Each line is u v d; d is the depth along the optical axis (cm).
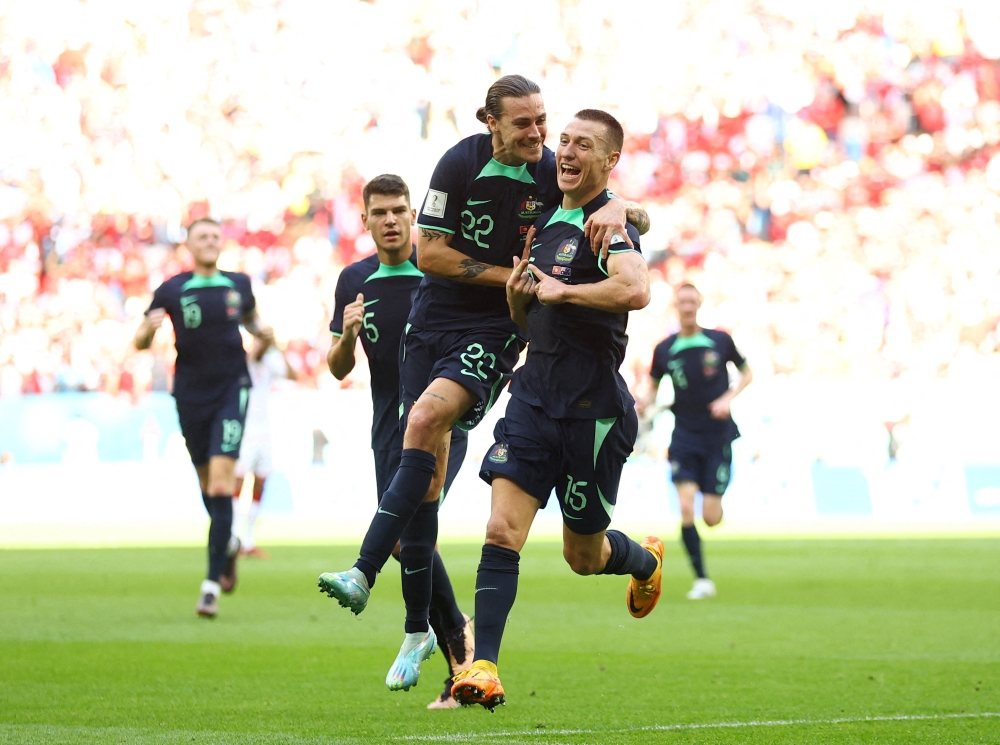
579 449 1562
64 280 8069
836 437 6375
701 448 3662
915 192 7900
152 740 1441
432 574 1738
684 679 1973
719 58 8275
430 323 1758
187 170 8325
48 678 1978
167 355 7694
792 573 3991
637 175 8206
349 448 6531
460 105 8369
